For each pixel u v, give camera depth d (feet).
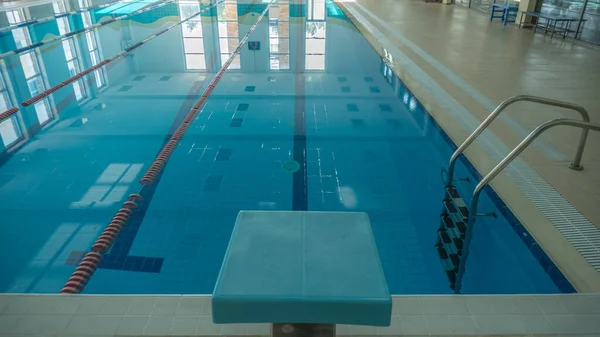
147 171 8.06
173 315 3.33
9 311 3.40
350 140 9.29
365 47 17.12
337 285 1.71
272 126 10.12
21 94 12.34
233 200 7.22
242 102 11.78
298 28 22.07
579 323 3.33
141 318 3.31
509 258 5.19
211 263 5.80
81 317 3.33
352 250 1.90
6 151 8.80
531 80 10.82
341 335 3.16
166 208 6.96
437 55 13.74
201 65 15.78
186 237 6.30
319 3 30.25
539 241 4.79
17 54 16.39
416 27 19.17
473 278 5.21
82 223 6.54
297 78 13.92
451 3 28.09
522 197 5.63
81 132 9.76
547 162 6.51
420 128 9.53
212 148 9.00
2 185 7.55
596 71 11.60
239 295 1.67
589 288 4.09
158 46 18.66
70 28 21.35
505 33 17.46
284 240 1.96
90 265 5.72
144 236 6.29
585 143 6.67
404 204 7.01
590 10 16.97
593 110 8.70
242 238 1.98
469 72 11.69
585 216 5.21
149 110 11.18
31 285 5.39
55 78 13.89
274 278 1.74
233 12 27.20
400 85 11.45
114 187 7.53
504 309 3.44
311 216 2.14
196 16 25.99
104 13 26.09
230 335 3.13
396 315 3.35
